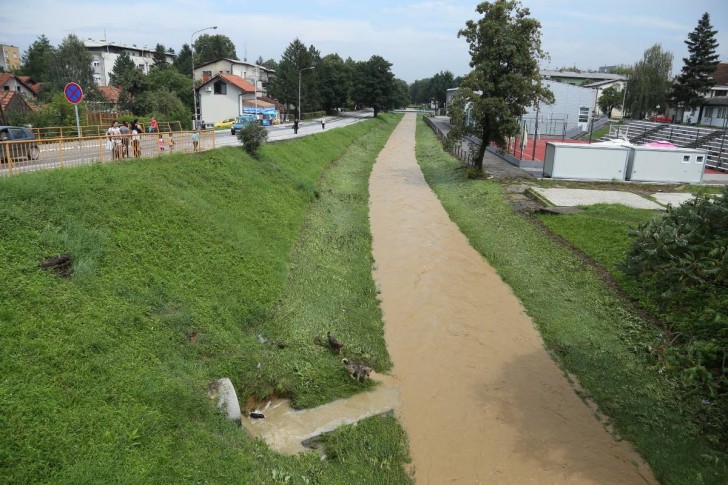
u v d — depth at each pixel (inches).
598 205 1013.8
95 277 427.5
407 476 369.4
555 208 1007.6
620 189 1221.1
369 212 1084.5
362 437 397.4
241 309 523.5
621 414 434.9
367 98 4035.4
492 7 1277.1
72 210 493.7
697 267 353.4
